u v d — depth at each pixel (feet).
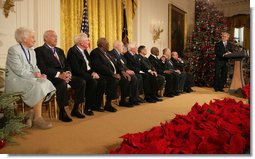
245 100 19.52
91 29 21.83
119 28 24.41
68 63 14.60
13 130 9.41
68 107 15.58
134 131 11.03
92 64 15.75
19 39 12.03
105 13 23.12
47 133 10.61
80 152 8.49
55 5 17.88
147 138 7.13
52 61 13.30
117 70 17.24
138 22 26.71
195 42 33.50
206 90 26.81
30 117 11.41
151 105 17.52
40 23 16.85
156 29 29.73
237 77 22.94
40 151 8.57
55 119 13.04
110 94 15.43
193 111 10.27
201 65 32.42
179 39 35.22
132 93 17.58
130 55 18.98
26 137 10.06
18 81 11.48
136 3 26.14
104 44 16.28
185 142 6.89
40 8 16.87
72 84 13.71
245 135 7.11
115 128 11.50
